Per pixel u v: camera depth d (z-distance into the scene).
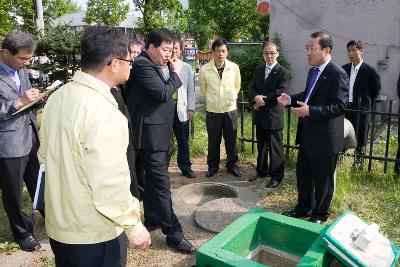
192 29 21.44
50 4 22.09
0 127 3.08
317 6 9.97
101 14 16.23
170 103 3.15
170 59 3.14
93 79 1.76
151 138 3.04
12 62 3.02
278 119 4.43
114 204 1.66
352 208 3.94
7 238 3.53
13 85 3.15
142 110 3.04
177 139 4.97
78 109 1.67
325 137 3.36
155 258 3.16
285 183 4.66
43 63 8.77
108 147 1.63
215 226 3.62
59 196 1.76
